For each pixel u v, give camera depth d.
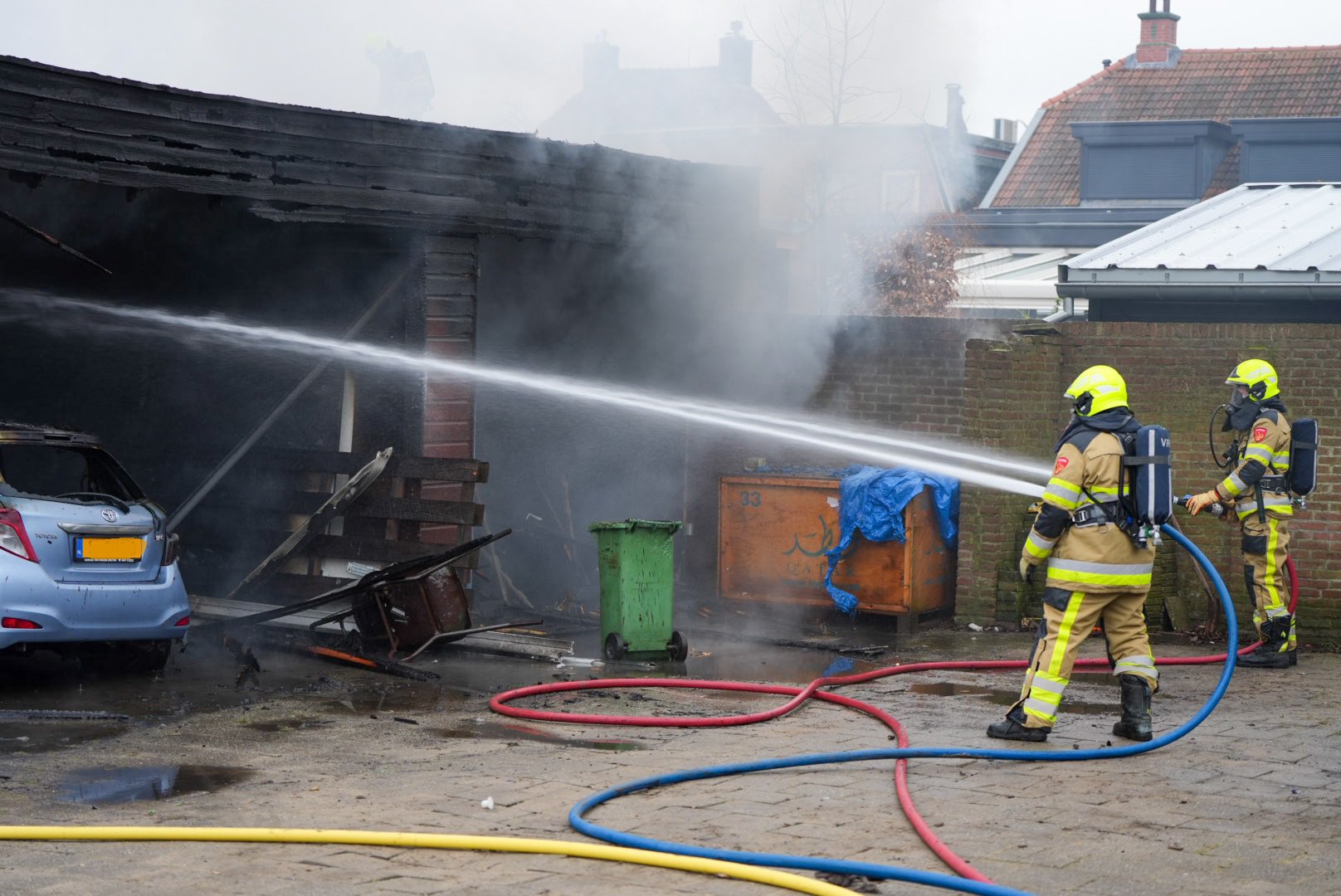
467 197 11.64
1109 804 6.13
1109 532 7.28
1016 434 11.95
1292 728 7.92
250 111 10.30
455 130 11.52
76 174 9.41
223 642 9.89
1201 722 7.53
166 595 8.77
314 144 10.65
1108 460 7.29
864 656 10.43
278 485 11.89
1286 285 12.51
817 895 4.77
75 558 8.37
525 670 9.62
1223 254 13.51
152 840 5.38
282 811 5.87
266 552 11.80
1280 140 27.64
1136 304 14.11
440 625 9.87
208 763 6.77
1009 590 11.72
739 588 12.27
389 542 11.07
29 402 13.73
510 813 5.90
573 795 6.22
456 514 10.78
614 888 4.89
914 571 11.47
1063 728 7.83
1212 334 11.53
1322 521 11.09
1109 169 29.42
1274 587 10.06
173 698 8.44
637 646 10.06
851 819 5.82
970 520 11.84
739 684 8.91
